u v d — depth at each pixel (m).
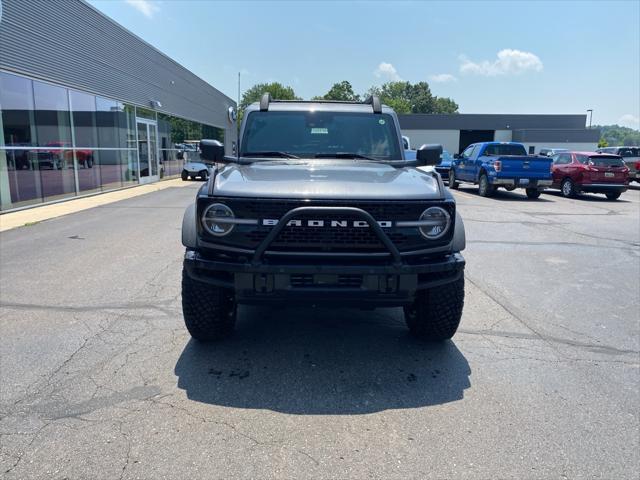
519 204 15.25
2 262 6.90
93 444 2.74
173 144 26.27
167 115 25.09
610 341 4.37
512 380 3.60
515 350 4.14
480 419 3.07
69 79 14.75
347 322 4.76
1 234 9.09
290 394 3.35
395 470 2.57
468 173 18.80
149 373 3.62
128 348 4.05
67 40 14.56
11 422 2.96
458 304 3.91
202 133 32.84
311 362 3.86
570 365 3.87
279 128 4.95
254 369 3.71
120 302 5.20
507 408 3.21
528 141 53.31
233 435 2.86
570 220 11.83
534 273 6.73
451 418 3.08
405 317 4.54
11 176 12.12
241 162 4.58
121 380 3.50
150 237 8.83
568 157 18.39
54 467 2.55
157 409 3.12
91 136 16.45
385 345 4.21
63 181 14.70
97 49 16.67
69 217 11.33
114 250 7.71
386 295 3.37
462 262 3.56
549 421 3.05
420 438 2.86
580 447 2.79
